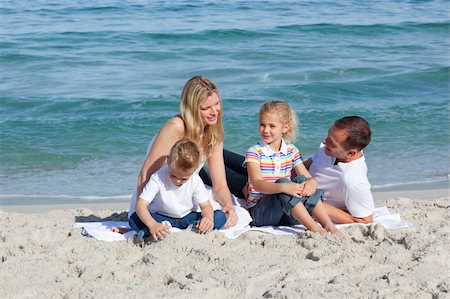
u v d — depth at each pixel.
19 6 36.28
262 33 28.69
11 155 12.93
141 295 5.46
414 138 13.82
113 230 6.95
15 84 19.78
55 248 6.51
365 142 6.79
